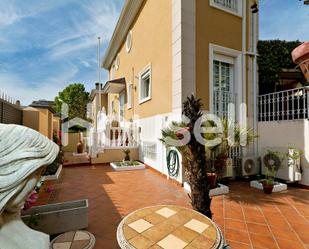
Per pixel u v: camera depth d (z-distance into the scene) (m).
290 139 6.45
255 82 7.85
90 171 8.34
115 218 4.00
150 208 2.45
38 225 3.22
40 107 8.64
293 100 6.45
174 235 1.84
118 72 15.15
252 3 7.95
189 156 2.95
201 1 6.80
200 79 6.69
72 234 3.24
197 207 2.77
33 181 1.40
